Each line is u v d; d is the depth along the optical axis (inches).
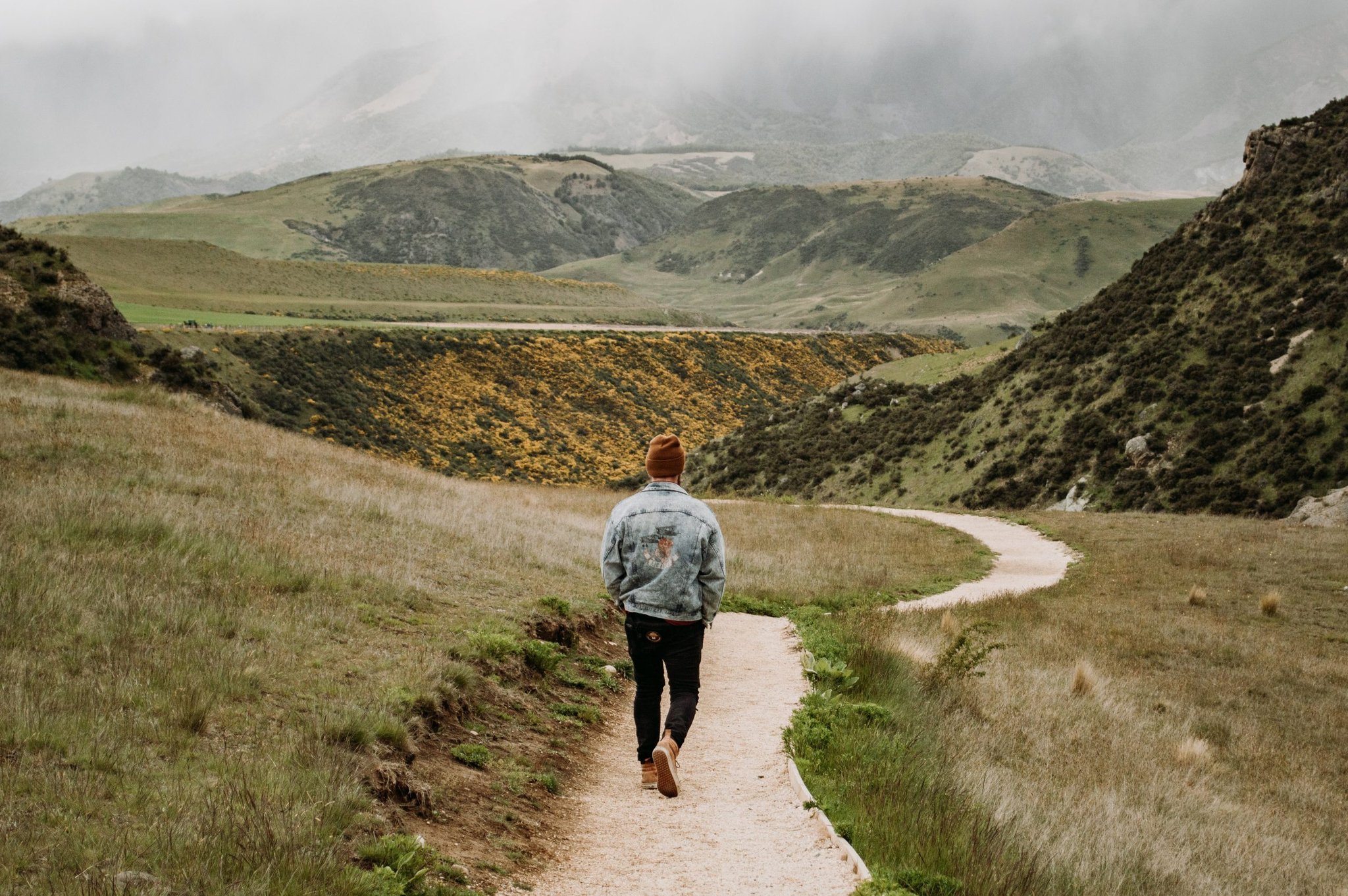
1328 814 417.4
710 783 248.8
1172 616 804.0
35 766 170.1
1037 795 310.0
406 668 273.7
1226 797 407.8
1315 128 2096.5
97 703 204.7
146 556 349.4
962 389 2588.6
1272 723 549.3
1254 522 1316.4
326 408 3132.4
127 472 566.9
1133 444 1756.9
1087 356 2162.9
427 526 605.3
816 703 319.6
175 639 261.4
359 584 385.7
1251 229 2043.6
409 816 193.9
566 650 400.2
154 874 140.9
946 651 457.1
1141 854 280.7
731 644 490.6
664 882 179.9
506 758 249.9
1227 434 1648.6
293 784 180.5
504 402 3722.9
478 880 171.0
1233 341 1814.7
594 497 1438.2
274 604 327.0
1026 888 198.4
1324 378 1590.8
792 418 3051.2
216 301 4667.8
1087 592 913.5
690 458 3154.5
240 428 968.3
